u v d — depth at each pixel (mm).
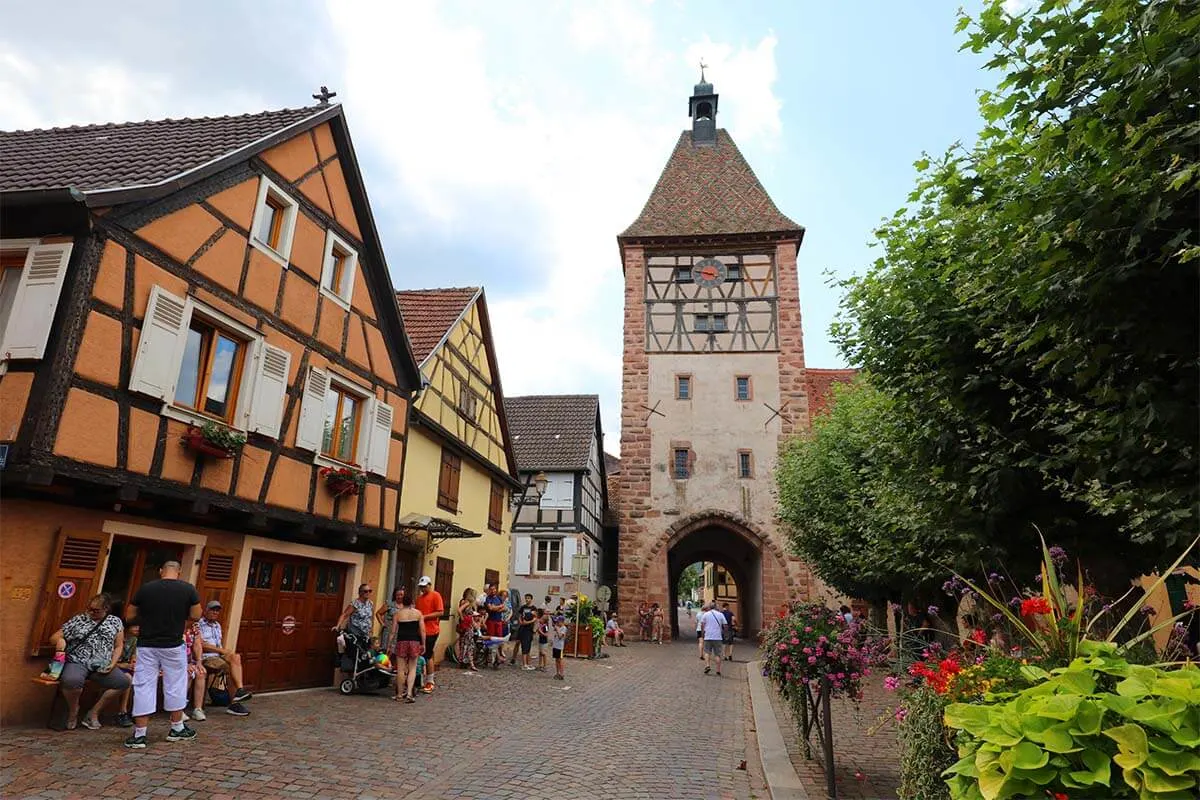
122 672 7258
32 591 6988
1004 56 4559
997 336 6172
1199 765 2033
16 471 6461
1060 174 4840
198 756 6438
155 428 7832
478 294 17562
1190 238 4305
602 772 6930
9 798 5043
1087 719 2219
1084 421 5641
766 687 13336
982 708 2490
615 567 35781
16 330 6930
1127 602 7527
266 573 10234
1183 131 4039
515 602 22344
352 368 11719
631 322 30578
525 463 29094
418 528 13445
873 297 8406
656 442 29078
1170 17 3773
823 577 21906
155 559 8461
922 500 8500
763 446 28734
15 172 8398
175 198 8234
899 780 6637
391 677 10820
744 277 30828
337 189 11555
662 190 33500
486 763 7051
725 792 6426
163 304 7926
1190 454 4746
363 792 5848
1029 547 7594
